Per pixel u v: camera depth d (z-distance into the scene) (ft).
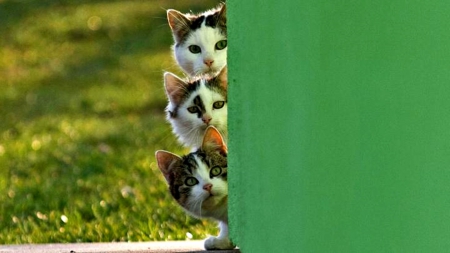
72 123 60.03
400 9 15.96
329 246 17.34
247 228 21.26
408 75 15.99
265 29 19.80
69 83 73.77
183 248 26.43
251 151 20.89
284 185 18.92
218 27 30.48
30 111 64.95
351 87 16.72
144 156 48.34
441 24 15.58
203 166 25.21
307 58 17.81
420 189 16.11
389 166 16.28
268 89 19.71
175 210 34.04
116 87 70.85
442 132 15.76
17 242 30.55
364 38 16.47
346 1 16.74
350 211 16.83
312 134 17.74
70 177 44.14
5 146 53.67
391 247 16.38
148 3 100.99
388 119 16.22
